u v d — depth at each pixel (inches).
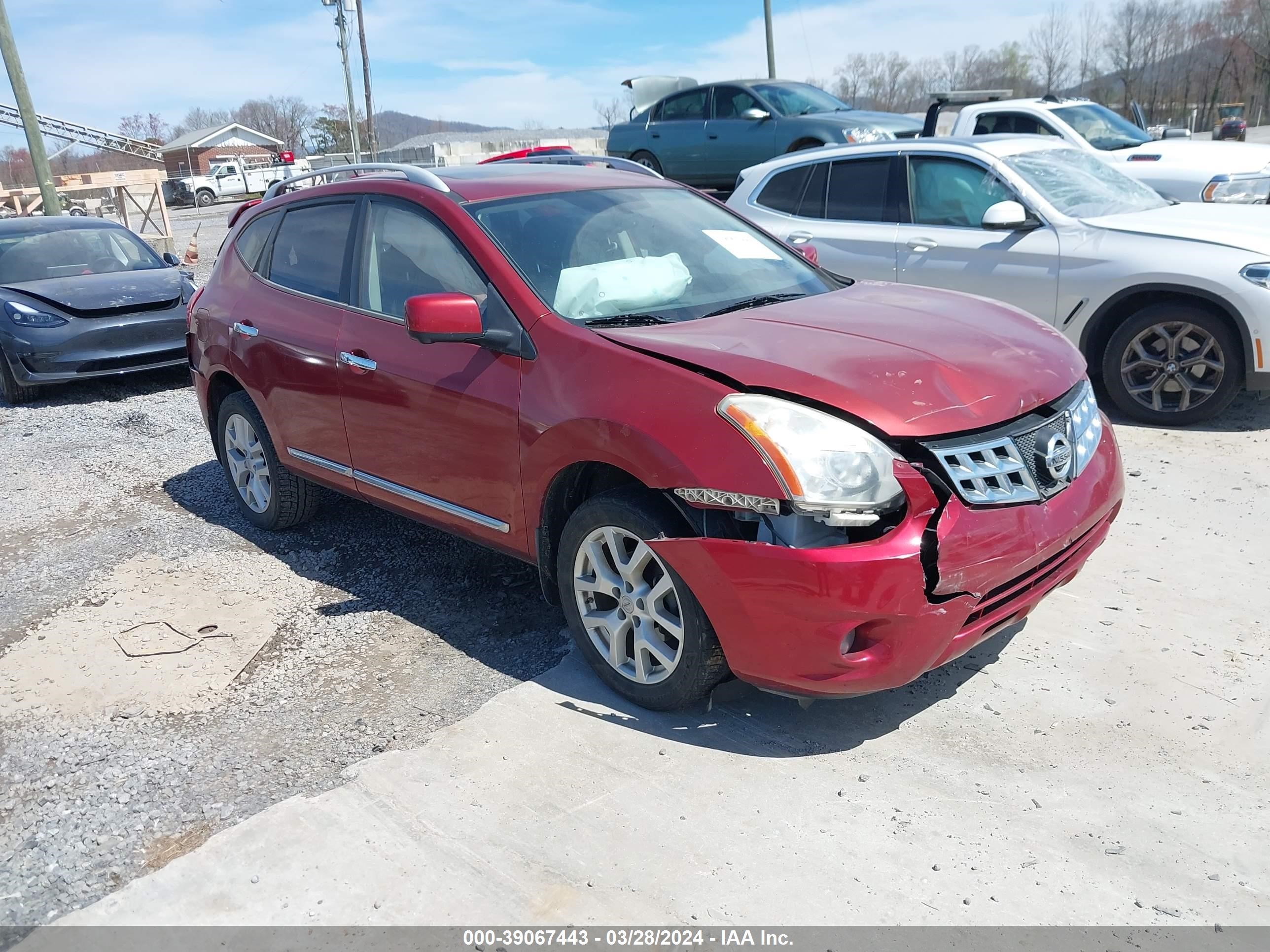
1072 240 248.1
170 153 2910.9
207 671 147.5
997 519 113.0
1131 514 187.6
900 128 521.3
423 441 151.4
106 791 119.3
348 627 159.2
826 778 114.9
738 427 111.3
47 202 647.1
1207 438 230.2
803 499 107.3
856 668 110.0
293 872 103.4
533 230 151.8
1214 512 185.5
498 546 147.3
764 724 126.3
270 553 192.4
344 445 169.8
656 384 119.8
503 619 158.6
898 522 110.0
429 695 137.5
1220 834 103.0
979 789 111.8
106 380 372.8
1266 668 132.9
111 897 101.3
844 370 117.9
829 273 176.1
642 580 126.2
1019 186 259.4
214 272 210.4
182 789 119.1
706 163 567.2
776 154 535.5
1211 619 146.5
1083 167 278.4
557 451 129.1
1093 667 135.8
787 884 98.5
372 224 167.0
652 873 100.8
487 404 138.1
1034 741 120.2
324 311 171.8
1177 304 233.0
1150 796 109.4
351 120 1497.3
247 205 212.1
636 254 155.9
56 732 133.0
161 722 134.4
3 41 617.9
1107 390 270.5
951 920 93.1
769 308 145.6
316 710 135.5
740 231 176.7
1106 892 95.9
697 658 119.9
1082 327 247.9
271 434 187.6
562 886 99.5
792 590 108.5
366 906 98.1
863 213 287.4
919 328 135.0
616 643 130.3
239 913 98.0
